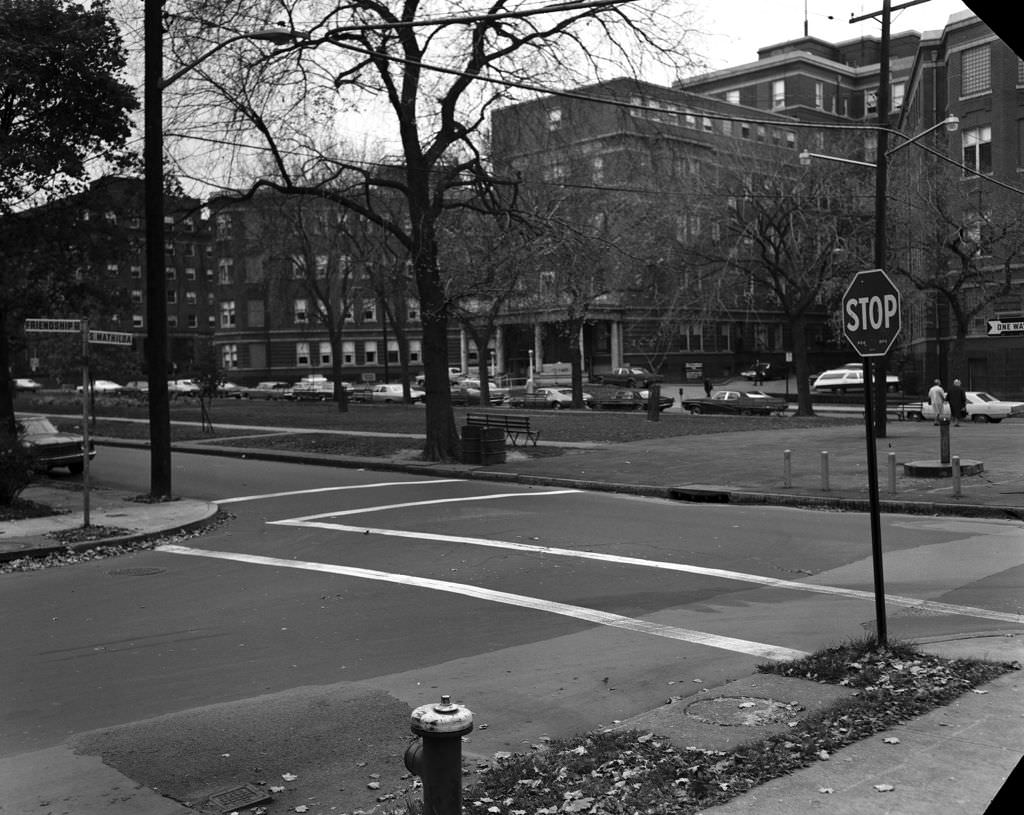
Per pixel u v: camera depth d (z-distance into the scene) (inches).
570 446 1128.2
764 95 3366.1
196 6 810.8
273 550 545.6
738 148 1667.1
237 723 249.4
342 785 208.7
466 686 279.9
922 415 1600.6
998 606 359.3
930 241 1541.6
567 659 305.7
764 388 2810.0
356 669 301.6
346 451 1144.8
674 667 292.0
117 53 871.1
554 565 469.7
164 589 443.8
